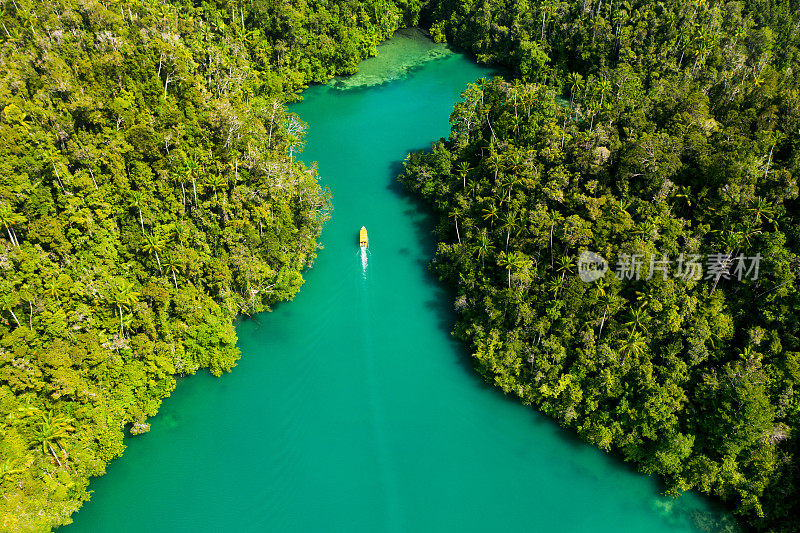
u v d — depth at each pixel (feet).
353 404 312.29
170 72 384.27
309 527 263.49
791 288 282.77
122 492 274.98
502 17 612.70
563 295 307.58
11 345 260.42
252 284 344.08
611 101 431.02
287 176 375.25
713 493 272.31
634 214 328.49
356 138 509.76
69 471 260.83
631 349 286.25
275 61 563.07
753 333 280.31
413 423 303.89
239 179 352.08
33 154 298.76
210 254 337.52
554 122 385.29
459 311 346.95
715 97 403.13
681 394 278.26
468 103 425.28
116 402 284.61
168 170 334.65
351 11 622.54
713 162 326.44
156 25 431.02
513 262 320.91
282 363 331.16
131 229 315.17
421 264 391.65
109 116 341.41
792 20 532.73
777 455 260.21
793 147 335.26
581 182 353.51
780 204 310.24
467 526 264.72
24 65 339.77
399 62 636.48
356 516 267.39
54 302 276.21
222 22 526.98
